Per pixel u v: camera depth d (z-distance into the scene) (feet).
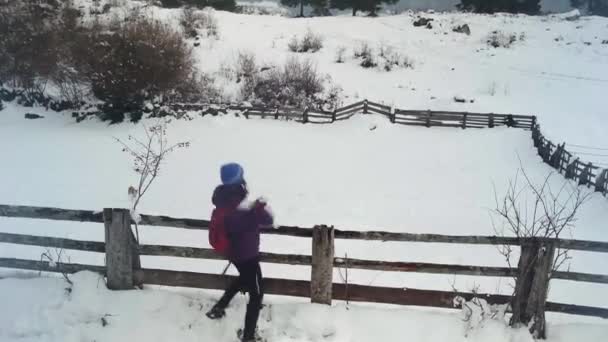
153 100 65.98
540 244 15.19
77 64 68.08
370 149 58.70
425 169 51.08
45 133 58.23
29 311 15.61
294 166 49.80
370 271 23.35
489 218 35.14
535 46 111.24
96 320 15.51
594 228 33.24
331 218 34.35
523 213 36.63
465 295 16.10
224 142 57.21
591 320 17.99
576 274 15.53
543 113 74.64
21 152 49.85
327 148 57.88
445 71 95.71
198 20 105.40
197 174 44.47
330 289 16.21
